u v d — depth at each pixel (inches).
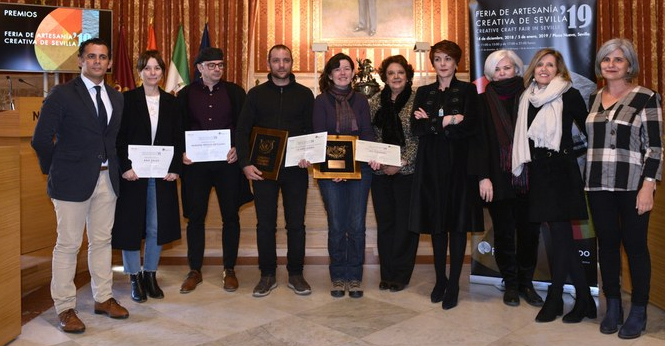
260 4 287.7
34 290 131.4
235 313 109.4
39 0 228.7
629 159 92.9
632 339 94.0
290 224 122.6
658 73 239.9
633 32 242.1
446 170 109.7
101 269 107.4
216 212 170.4
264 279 124.1
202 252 130.6
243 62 247.8
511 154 108.1
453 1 287.4
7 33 211.8
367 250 167.6
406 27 288.7
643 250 94.7
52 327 102.2
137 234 115.5
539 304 114.0
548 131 98.5
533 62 103.6
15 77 239.6
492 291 125.8
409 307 113.2
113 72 243.1
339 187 120.3
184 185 127.5
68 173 97.8
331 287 129.0
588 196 98.3
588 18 132.1
